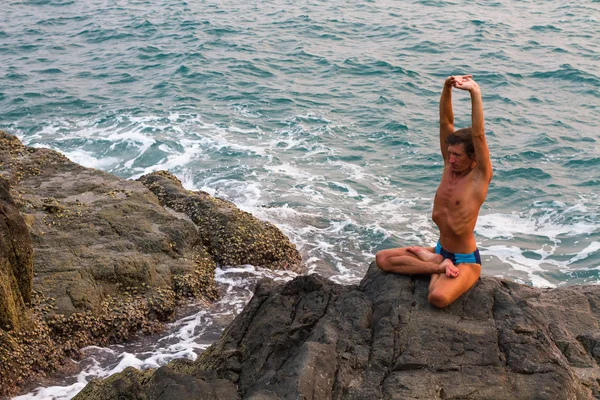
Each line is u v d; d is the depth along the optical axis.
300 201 17.86
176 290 12.98
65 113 24.30
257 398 5.99
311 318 7.62
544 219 16.98
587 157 20.11
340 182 19.02
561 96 25.17
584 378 6.93
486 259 15.39
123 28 35.38
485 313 7.29
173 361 7.94
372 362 6.74
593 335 7.54
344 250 15.64
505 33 33.00
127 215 14.17
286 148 21.22
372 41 32.47
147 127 22.67
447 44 31.56
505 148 20.88
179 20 36.31
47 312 11.42
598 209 17.23
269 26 35.03
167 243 13.70
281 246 14.89
